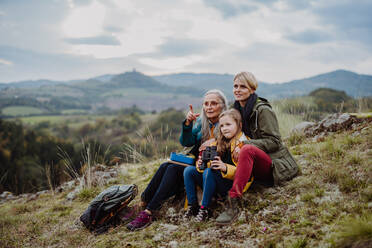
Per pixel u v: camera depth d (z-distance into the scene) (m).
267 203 2.84
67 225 3.78
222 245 2.40
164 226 3.04
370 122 4.08
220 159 2.93
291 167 3.03
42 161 44.19
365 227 1.86
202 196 3.11
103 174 5.60
